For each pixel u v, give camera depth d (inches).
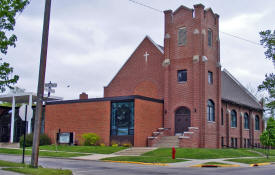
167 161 908.0
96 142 1389.0
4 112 1900.8
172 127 1439.5
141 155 1111.6
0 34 702.5
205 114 1375.5
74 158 1015.0
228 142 1654.8
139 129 1333.7
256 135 2025.1
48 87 909.8
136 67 1689.2
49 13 645.3
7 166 621.0
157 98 1563.7
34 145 610.2
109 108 1403.8
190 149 1169.4
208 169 768.9
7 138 1849.2
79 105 1487.5
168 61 1489.9
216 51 1521.9
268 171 738.2
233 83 2154.3
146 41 1673.2
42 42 634.8
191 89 1412.4
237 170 754.8
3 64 721.0
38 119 615.8
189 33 1456.7
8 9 711.1
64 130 1514.5
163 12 1544.0
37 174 524.7
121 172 650.2
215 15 1545.3
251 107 1950.1
